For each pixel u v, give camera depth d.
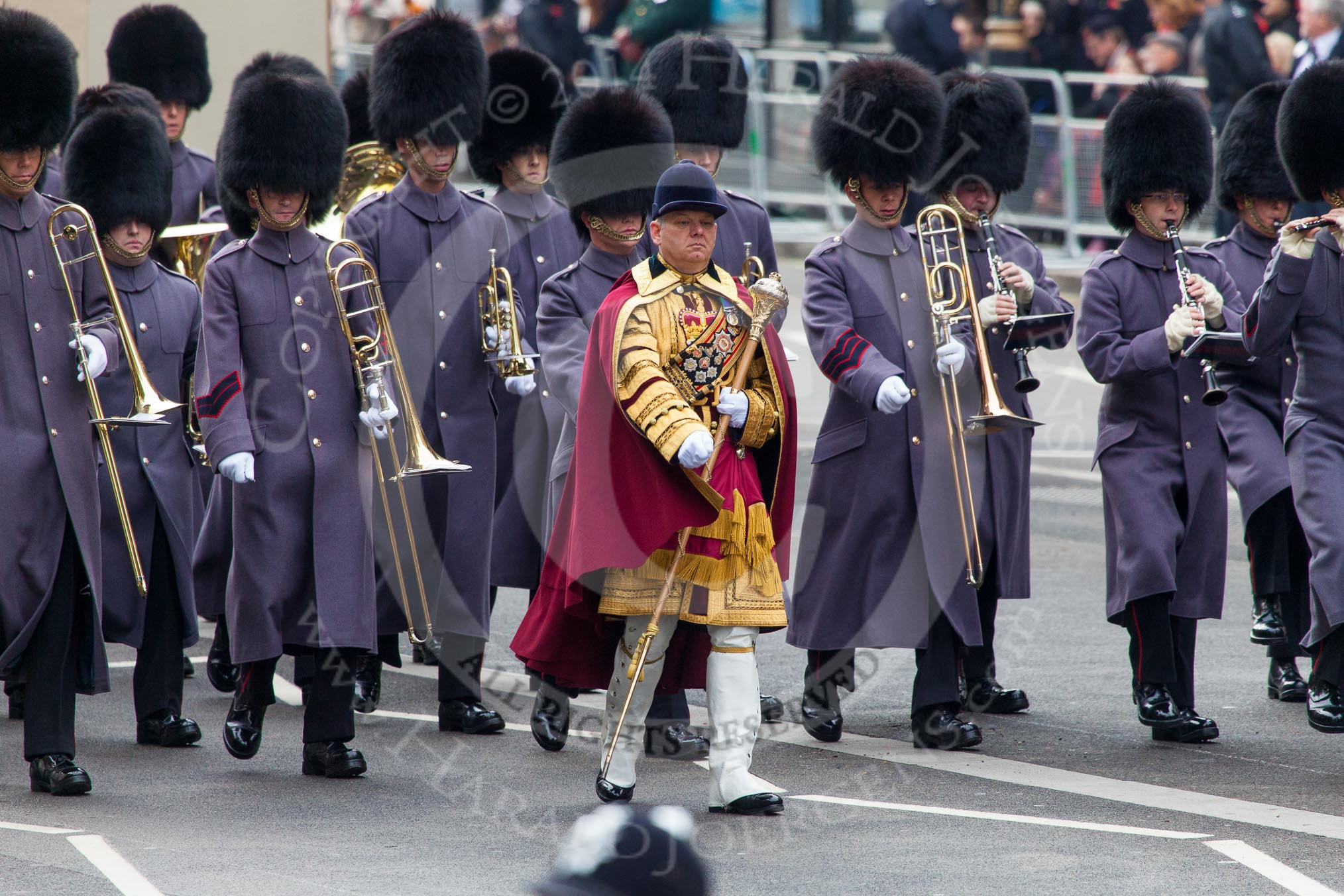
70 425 22.97
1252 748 24.98
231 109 24.58
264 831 20.78
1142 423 26.39
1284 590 27.55
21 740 25.50
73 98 23.25
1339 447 24.00
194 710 27.61
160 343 26.45
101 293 23.73
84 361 22.83
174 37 37.31
